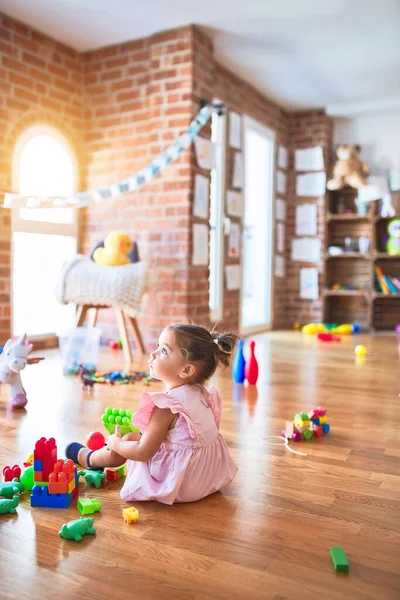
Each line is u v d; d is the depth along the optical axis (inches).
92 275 156.3
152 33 174.4
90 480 72.0
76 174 187.9
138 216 180.2
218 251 207.9
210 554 54.8
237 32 174.2
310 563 53.4
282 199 258.1
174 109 172.2
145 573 51.2
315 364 161.8
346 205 264.4
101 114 186.9
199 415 67.9
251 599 47.4
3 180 161.2
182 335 68.4
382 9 158.1
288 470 78.4
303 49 187.5
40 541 57.0
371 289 252.4
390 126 253.9
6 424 97.0
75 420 100.0
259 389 128.4
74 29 171.2
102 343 190.7
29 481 69.3
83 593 47.9
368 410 111.3
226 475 71.2
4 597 47.2
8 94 161.8
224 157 207.9
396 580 50.8
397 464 81.6
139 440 70.7
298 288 262.1
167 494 65.2
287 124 261.0
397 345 202.5
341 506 66.7
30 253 176.9
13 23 162.9
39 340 178.5
